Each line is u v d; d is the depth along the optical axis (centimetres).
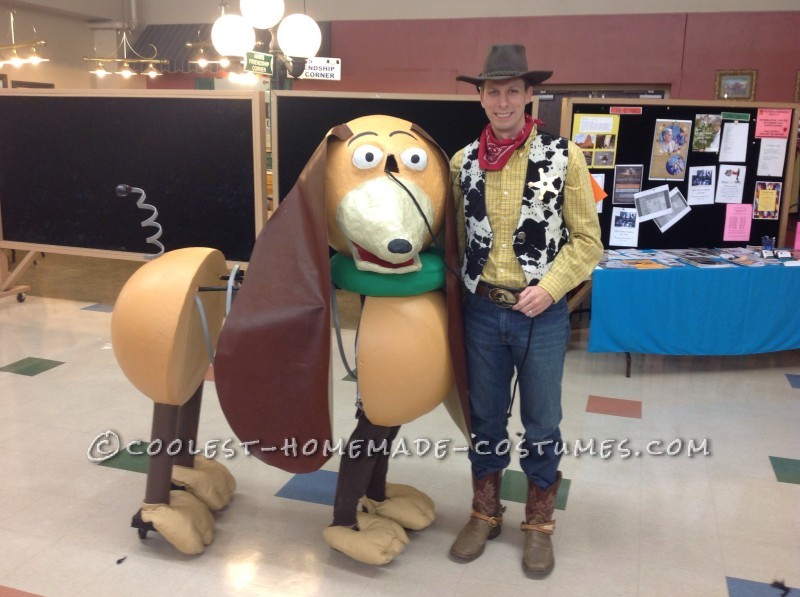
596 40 795
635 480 275
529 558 215
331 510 251
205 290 206
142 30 982
